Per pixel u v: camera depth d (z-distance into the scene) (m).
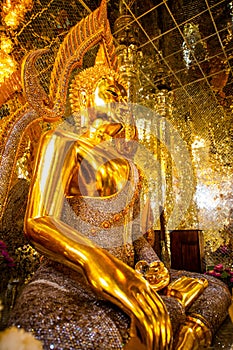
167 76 4.91
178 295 1.60
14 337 0.91
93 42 2.18
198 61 4.75
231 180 5.80
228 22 4.15
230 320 1.94
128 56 3.65
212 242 5.59
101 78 1.94
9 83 1.75
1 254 1.63
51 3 2.42
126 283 1.11
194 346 1.38
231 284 3.39
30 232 1.28
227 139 5.86
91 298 1.23
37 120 1.81
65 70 1.99
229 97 5.48
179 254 4.02
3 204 1.60
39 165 1.44
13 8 2.08
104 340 1.00
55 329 0.97
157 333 1.04
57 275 1.32
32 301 1.05
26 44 2.13
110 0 3.60
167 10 3.95
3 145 1.65
